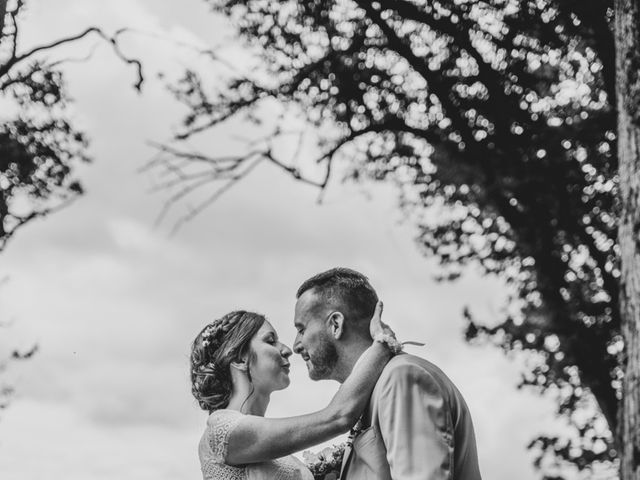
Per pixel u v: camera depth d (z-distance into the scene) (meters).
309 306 3.81
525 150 9.56
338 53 10.09
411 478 3.27
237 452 3.87
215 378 4.14
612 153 9.41
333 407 3.65
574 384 10.59
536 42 9.22
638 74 3.46
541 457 10.55
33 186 8.49
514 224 10.15
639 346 3.22
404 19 9.73
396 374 3.44
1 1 6.92
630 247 3.32
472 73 9.83
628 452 3.18
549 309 10.21
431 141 10.15
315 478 4.25
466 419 3.54
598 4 8.52
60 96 8.50
